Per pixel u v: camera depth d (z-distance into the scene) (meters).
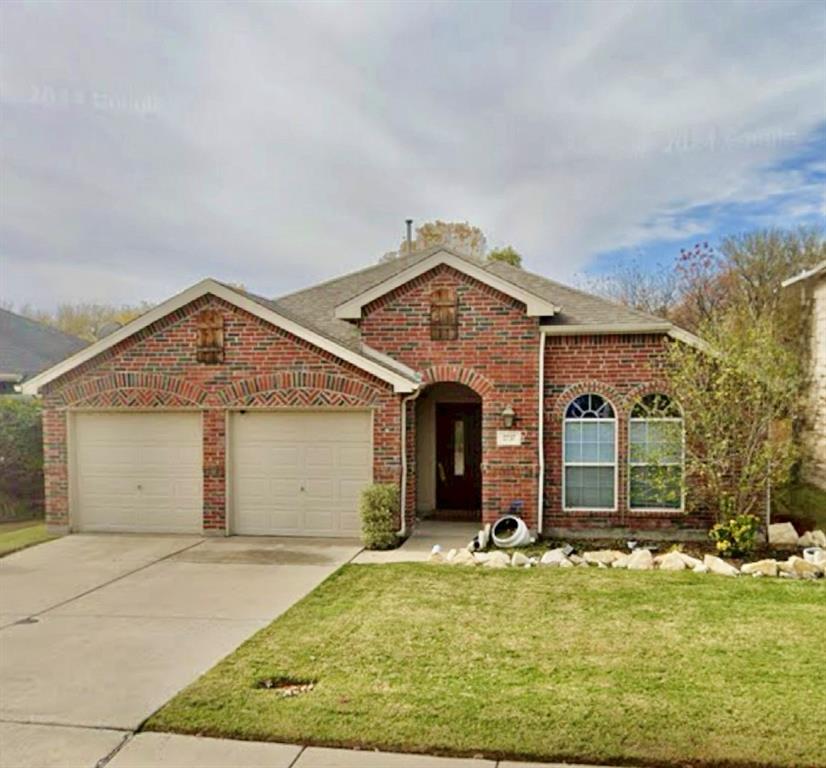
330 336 13.98
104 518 13.88
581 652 6.66
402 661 6.45
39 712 5.53
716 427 11.88
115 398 13.70
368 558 11.39
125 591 9.34
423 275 13.52
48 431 13.91
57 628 7.75
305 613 8.12
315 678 6.07
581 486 13.27
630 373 13.06
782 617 7.77
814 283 18.61
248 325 13.32
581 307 14.09
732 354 11.77
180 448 13.66
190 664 6.54
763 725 5.05
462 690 5.74
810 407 18.23
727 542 11.27
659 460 12.67
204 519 13.46
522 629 7.40
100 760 4.80
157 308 13.48
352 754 4.81
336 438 13.24
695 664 6.30
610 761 4.64
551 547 12.20
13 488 16.73
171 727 5.22
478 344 13.39
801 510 15.41
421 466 16.42
